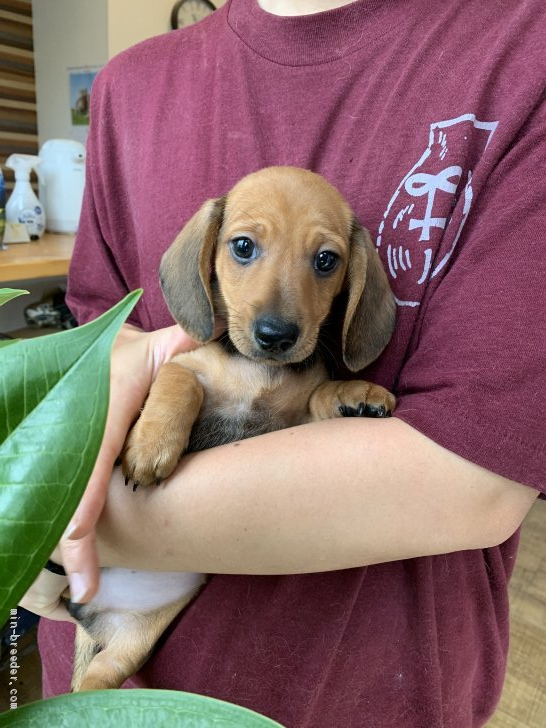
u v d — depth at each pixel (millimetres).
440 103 245
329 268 292
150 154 330
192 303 302
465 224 231
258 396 303
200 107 314
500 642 333
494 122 233
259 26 295
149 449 217
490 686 337
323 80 281
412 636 271
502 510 200
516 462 186
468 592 292
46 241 721
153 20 866
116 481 217
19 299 783
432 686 273
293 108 289
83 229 382
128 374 283
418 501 196
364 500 197
